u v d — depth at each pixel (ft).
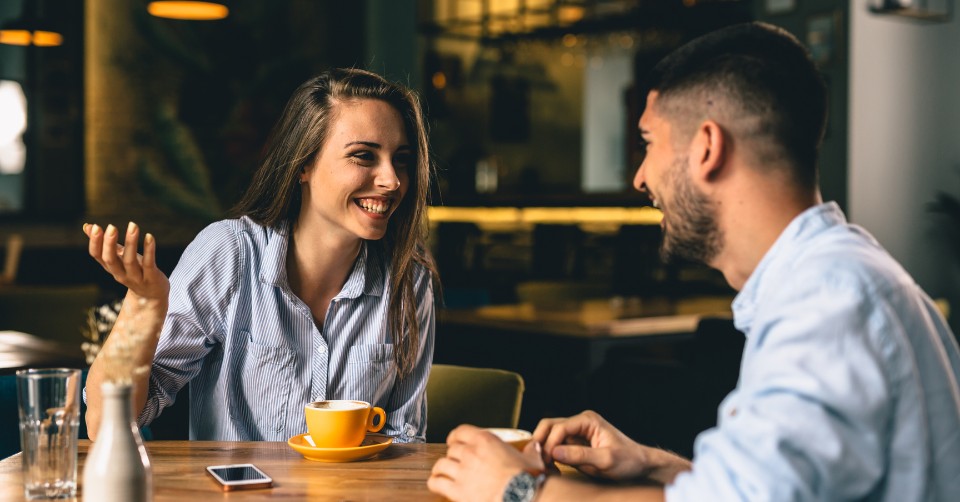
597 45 27.07
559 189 30.09
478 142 32.83
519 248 27.43
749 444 3.34
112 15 24.84
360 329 6.46
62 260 23.99
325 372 6.32
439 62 30.19
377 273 6.57
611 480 4.74
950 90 19.94
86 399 5.49
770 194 3.86
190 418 6.43
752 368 3.59
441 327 14.87
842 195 18.03
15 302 15.14
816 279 3.50
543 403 13.97
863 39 18.12
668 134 4.03
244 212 6.50
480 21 27.30
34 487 4.23
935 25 19.53
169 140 25.68
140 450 3.86
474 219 29.04
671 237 4.13
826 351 3.36
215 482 4.58
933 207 19.52
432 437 7.37
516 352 14.26
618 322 13.25
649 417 12.94
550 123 34.88
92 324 9.34
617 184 37.73
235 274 6.20
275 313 6.24
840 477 3.29
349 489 4.50
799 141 3.83
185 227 25.99
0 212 23.56
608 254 24.72
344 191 6.08
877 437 3.34
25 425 4.23
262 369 6.21
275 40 27.12
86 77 24.50
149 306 5.22
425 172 6.56
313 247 6.35
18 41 19.40
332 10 27.99
